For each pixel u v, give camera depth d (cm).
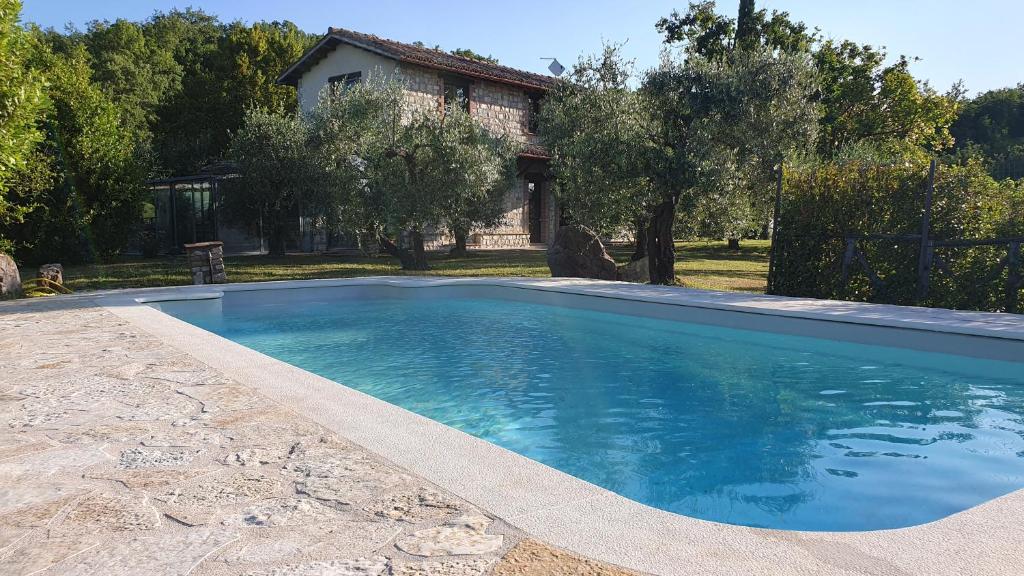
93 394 386
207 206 1853
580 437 436
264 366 462
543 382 584
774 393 532
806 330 698
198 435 310
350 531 210
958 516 219
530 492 240
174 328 635
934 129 2639
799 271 941
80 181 1544
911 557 187
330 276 1323
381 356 696
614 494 238
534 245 2291
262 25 5141
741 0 2109
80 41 4091
